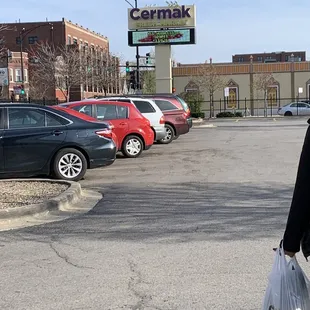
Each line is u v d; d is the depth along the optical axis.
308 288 2.70
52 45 62.78
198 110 51.31
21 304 4.52
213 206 8.33
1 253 6.06
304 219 2.58
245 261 5.49
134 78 36.50
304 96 58.03
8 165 10.39
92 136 11.02
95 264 5.55
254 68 58.31
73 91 64.62
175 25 35.75
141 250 6.00
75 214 8.04
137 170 12.81
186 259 5.62
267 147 17.75
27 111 10.71
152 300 4.53
